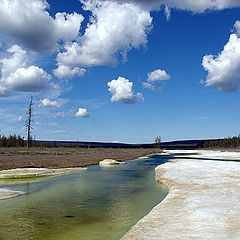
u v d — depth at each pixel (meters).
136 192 21.52
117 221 13.36
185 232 9.88
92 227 12.37
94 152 87.88
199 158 75.69
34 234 11.39
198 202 14.55
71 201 18.11
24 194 20.72
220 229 9.92
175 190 19.83
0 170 34.19
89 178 30.88
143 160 67.56
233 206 13.16
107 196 19.86
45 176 32.78
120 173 36.19
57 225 12.68
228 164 39.50
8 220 13.59
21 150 65.38
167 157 83.44
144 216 13.95
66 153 69.81
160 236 9.66
